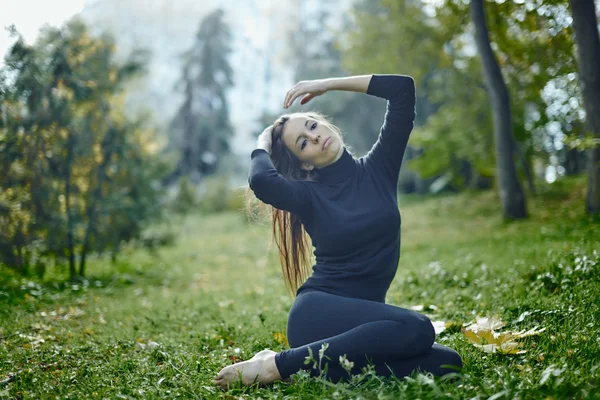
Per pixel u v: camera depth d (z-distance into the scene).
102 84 8.82
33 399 2.72
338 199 2.94
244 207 3.49
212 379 2.88
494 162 16.95
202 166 35.16
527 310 3.90
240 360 3.25
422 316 2.66
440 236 12.18
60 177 8.41
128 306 6.21
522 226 11.20
